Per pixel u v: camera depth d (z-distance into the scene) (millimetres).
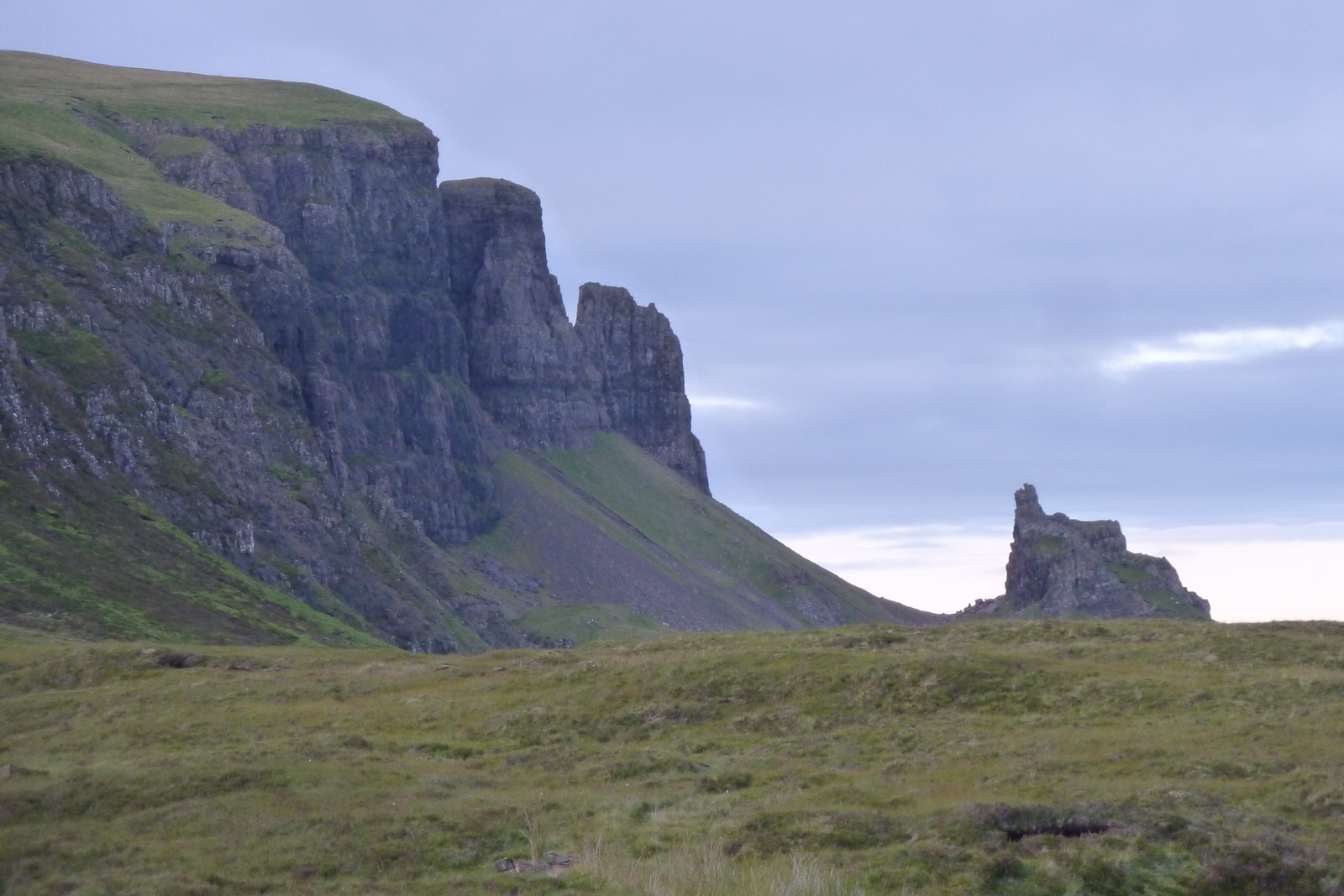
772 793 51312
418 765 59969
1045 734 59938
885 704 68375
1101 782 49938
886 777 53781
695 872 38500
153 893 40219
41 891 41250
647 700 72688
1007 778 51719
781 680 73375
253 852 44906
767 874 38156
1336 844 42094
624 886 37938
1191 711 61469
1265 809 45781
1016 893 38094
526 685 78688
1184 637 78188
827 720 67062
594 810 48938
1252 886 38781
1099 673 69500
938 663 71938
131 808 52562
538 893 38500
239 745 67688
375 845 45125
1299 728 55812
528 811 48969
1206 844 40719
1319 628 77188
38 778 58875
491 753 64875
